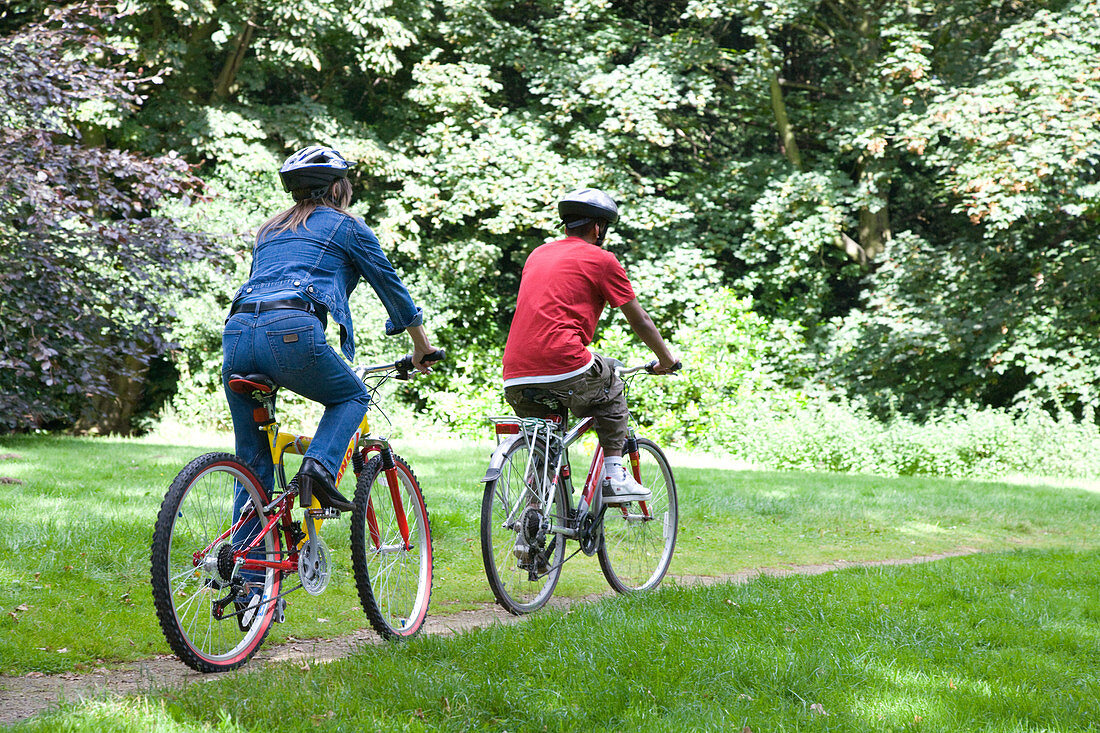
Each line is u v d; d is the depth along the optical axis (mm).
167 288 12461
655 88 17438
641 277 17859
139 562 4707
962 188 14820
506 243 19922
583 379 4266
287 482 3520
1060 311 16266
